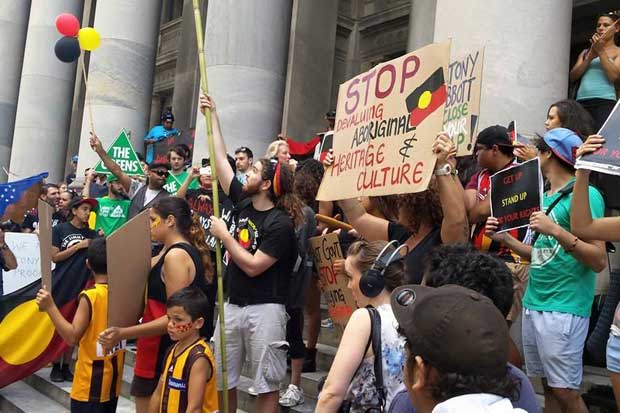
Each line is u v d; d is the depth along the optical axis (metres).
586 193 2.77
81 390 3.76
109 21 11.34
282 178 4.01
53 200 9.34
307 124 11.58
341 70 12.51
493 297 1.88
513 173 3.39
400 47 11.77
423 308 1.40
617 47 4.75
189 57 15.20
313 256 4.52
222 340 3.82
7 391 6.64
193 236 3.79
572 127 3.57
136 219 3.58
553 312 3.17
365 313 2.39
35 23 14.98
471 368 1.32
